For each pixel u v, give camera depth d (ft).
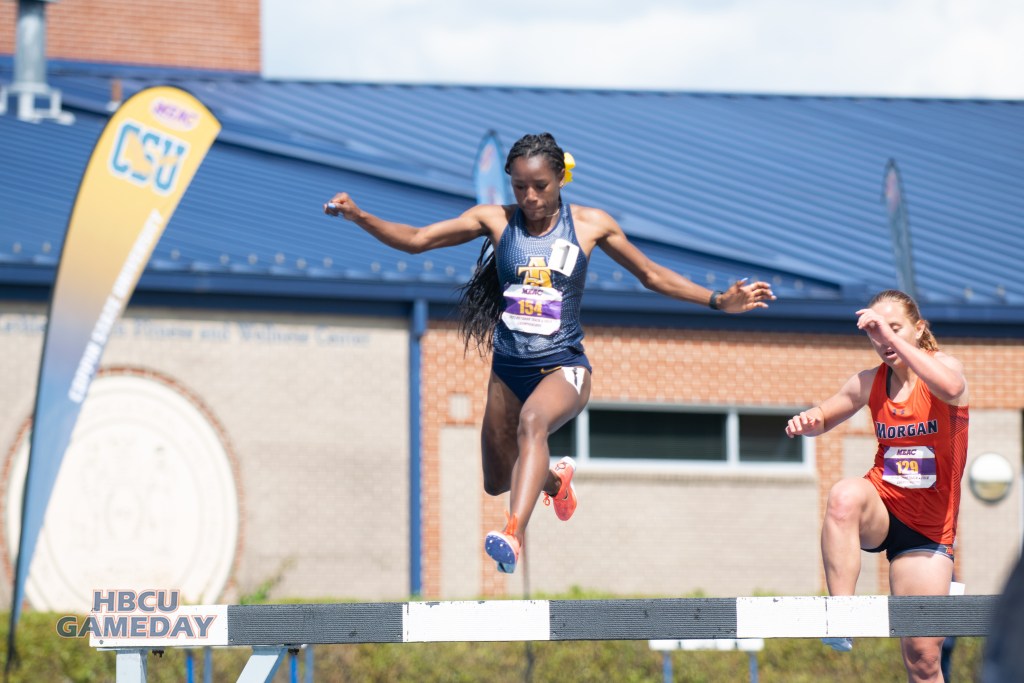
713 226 161.89
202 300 131.23
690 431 140.46
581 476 136.46
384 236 47.09
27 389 127.44
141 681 44.42
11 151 165.58
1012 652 23.00
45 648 109.60
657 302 137.59
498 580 133.69
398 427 134.31
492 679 113.39
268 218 151.84
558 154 46.57
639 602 43.34
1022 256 162.30
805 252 155.84
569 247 47.44
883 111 228.63
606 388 137.69
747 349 140.87
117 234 99.04
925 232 168.45
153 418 129.18
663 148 194.49
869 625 43.73
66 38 228.43
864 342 143.13
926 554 49.57
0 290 127.75
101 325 97.81
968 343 144.05
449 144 189.78
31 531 93.56
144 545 127.54
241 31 236.22
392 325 135.33
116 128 99.55
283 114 202.69
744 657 116.57
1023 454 149.38
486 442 49.73
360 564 131.75
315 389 132.98
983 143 210.79
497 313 50.65
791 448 142.20
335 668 111.86
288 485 131.34
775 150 198.70
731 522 139.03
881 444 50.34
